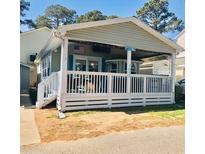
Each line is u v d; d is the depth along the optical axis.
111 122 6.23
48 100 8.82
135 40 9.84
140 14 40.72
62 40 8.16
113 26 9.29
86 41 8.95
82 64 11.30
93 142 4.45
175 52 11.05
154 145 4.28
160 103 10.41
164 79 10.70
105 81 9.02
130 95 9.52
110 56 12.23
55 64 11.23
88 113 7.58
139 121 6.39
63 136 4.87
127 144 4.34
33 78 22.28
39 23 44.47
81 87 8.86
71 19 47.19
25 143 4.37
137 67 13.02
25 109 8.55
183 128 5.61
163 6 39.31
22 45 22.38
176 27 38.38
